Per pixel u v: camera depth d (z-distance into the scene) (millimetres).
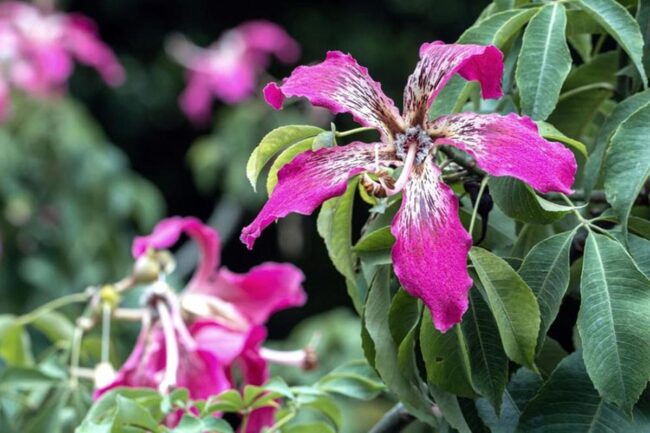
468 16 4871
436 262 968
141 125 4812
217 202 4848
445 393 1027
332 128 1015
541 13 1057
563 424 1005
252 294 1245
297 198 983
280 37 3633
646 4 1089
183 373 1170
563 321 1132
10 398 1288
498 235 1106
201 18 5043
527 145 978
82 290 2764
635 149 1014
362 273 1091
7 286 2777
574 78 1174
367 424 2285
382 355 1025
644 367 971
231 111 3600
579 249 1082
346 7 4922
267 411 1161
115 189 2814
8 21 3029
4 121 2879
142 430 1068
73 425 1254
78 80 4664
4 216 2807
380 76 4871
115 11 4914
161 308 1201
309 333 2234
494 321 1010
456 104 1062
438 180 989
